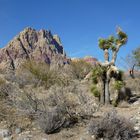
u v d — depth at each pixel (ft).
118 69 45.37
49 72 58.03
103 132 27.20
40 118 29.48
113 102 43.14
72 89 46.73
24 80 56.65
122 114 35.35
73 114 31.91
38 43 370.12
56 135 27.99
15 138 27.35
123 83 45.70
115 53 45.75
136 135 27.55
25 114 31.53
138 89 56.80
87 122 30.09
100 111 36.68
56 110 30.63
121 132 27.09
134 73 77.51
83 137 27.22
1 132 27.96
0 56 311.06
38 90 48.26
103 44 46.06
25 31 380.58
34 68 59.52
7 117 31.42
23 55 329.72
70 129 29.17
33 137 27.53
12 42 351.67
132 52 77.87
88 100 35.40
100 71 44.83
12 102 33.86
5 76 60.64
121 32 45.75
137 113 35.60
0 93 37.40
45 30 417.08
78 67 80.18
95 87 45.03
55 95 33.47
